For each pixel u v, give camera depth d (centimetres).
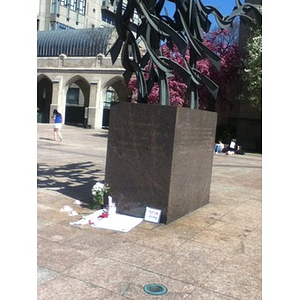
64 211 576
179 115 539
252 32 2256
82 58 3603
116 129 580
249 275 378
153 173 550
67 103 4366
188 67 622
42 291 319
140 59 623
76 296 314
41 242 439
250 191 856
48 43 4106
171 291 334
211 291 339
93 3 5991
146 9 579
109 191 586
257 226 559
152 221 546
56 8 5394
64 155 1310
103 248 432
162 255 420
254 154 1980
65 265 378
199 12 663
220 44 2400
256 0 1777
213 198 749
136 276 361
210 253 436
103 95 3541
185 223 553
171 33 594
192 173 607
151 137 550
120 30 597
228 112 2592
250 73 2075
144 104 554
